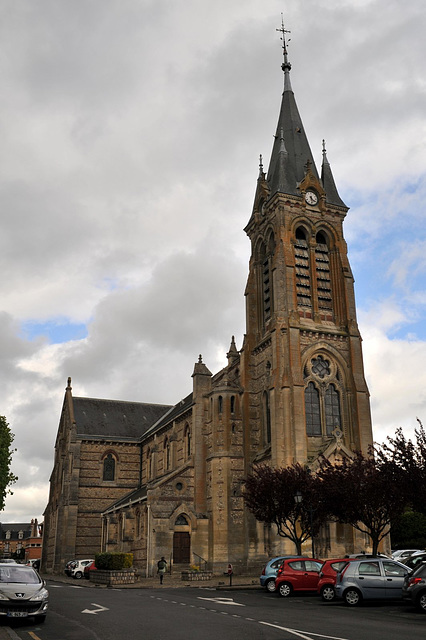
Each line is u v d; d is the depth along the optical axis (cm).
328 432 6022
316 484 4800
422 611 2831
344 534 5559
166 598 3634
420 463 4219
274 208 6762
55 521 9375
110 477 8988
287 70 7800
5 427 7488
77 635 2161
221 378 6894
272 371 6103
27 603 2458
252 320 6806
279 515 4922
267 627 2273
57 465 9756
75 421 9050
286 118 7450
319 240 6875
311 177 6875
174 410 8756
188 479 6488
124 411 9781
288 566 3788
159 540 6109
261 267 7031
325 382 6156
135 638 2059
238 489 6259
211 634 2109
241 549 6100
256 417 6488
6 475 7388
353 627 2280
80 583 5734
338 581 3200
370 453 5012
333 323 6494
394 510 4544
